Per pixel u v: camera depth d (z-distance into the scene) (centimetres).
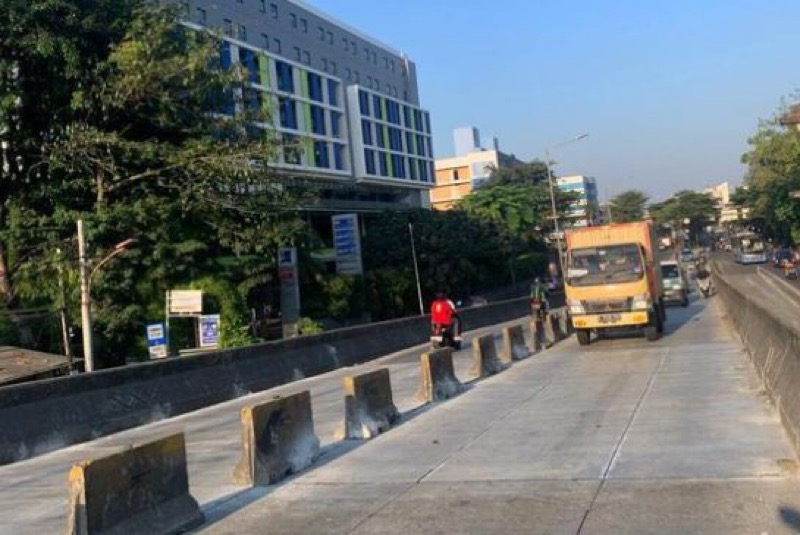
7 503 845
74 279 2297
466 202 7688
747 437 877
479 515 661
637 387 1339
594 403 1202
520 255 7725
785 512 611
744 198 11319
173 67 2408
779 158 6372
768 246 12406
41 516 770
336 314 4291
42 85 2388
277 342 1964
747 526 585
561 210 9975
